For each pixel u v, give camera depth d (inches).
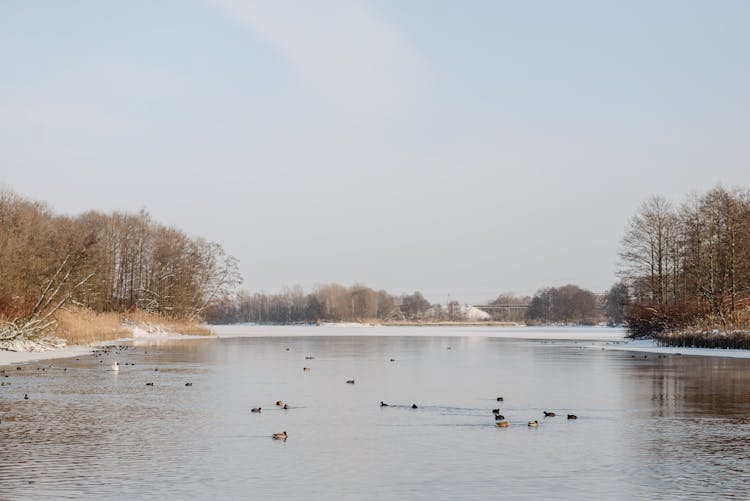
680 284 3796.8
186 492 649.0
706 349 2987.2
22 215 3272.6
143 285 5123.0
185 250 5251.0
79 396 1320.1
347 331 6845.5
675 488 669.3
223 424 1014.4
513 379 1723.7
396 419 1073.5
